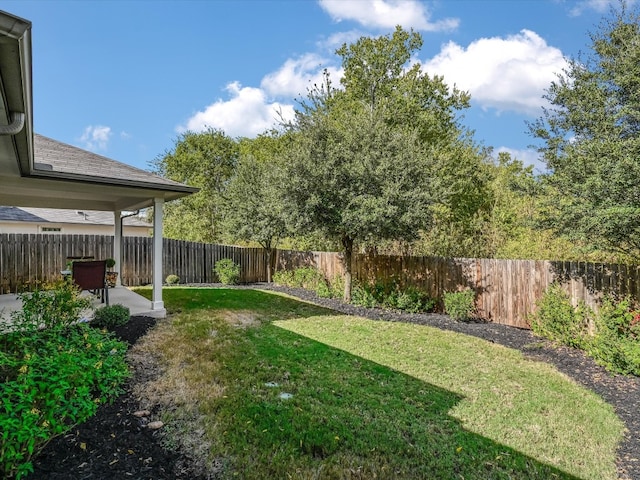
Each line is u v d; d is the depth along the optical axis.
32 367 3.03
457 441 3.62
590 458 3.49
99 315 6.14
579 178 6.42
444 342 7.10
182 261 14.74
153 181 7.38
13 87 2.49
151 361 5.09
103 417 3.53
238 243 19.22
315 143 9.84
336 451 3.27
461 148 16.19
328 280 13.22
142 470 2.85
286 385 4.61
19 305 8.02
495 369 5.71
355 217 9.16
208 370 4.88
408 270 10.74
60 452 2.91
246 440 3.33
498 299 9.00
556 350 6.80
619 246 6.31
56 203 10.31
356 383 4.86
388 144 9.66
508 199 14.27
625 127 6.13
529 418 4.17
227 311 8.83
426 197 9.13
